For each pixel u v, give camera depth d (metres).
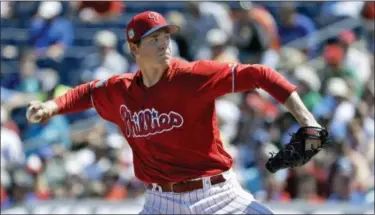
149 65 19.09
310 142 18.09
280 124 41.69
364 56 47.59
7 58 55.62
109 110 20.44
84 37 55.78
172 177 19.34
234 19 51.06
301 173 38.25
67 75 53.03
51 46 53.78
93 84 20.58
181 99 18.94
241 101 43.47
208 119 19.19
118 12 56.66
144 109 19.34
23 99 48.12
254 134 41.38
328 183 38.06
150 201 19.88
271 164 18.59
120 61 50.94
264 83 18.41
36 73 51.16
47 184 42.16
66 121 47.16
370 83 43.34
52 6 54.94
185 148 19.20
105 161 41.81
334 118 40.81
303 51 49.69
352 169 37.84
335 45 47.56
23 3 58.53
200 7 51.00
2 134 43.00
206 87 18.78
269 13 53.53
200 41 50.56
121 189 40.69
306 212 33.69
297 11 53.47
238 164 40.66
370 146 39.81
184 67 19.05
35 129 45.22
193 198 19.33
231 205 19.38
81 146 44.72
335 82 43.62
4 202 41.16
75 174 41.91
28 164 42.44
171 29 19.14
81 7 56.41
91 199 39.09
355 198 37.56
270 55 48.66
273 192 38.81
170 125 19.09
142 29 19.03
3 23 57.97
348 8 52.38
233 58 48.19
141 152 19.77
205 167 19.30
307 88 43.38
